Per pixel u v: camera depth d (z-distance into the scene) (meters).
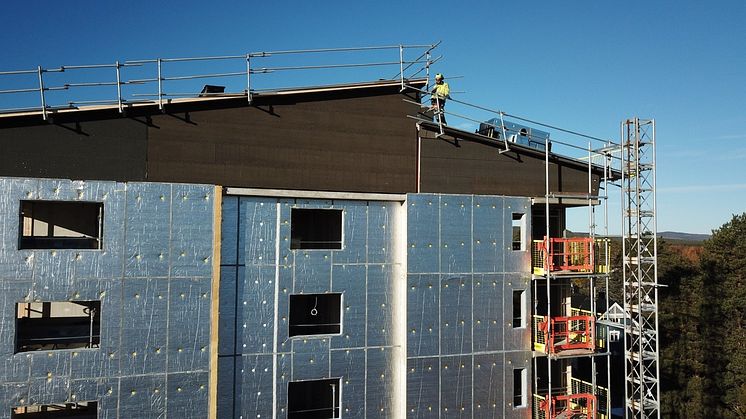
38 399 16.31
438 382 20.73
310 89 20.09
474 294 21.56
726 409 46.19
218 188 18.36
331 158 20.48
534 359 22.97
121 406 17.05
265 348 18.94
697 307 50.03
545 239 22.41
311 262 19.70
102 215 17.52
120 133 17.98
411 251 20.64
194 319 17.91
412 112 21.77
